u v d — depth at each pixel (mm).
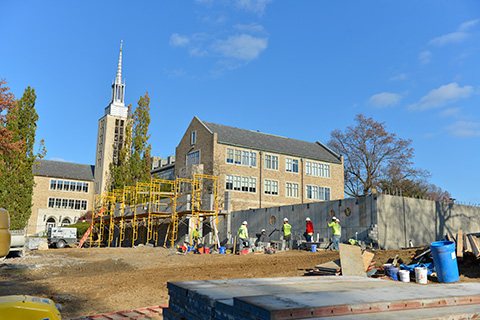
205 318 4121
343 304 3455
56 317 3895
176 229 33906
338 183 53031
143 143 53531
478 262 12500
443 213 26875
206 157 43875
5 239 3857
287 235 25844
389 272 11914
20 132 43344
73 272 17859
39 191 66938
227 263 18406
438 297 4027
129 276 15570
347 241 23641
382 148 53312
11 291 12188
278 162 48250
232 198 43250
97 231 43500
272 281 5363
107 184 56406
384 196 23484
